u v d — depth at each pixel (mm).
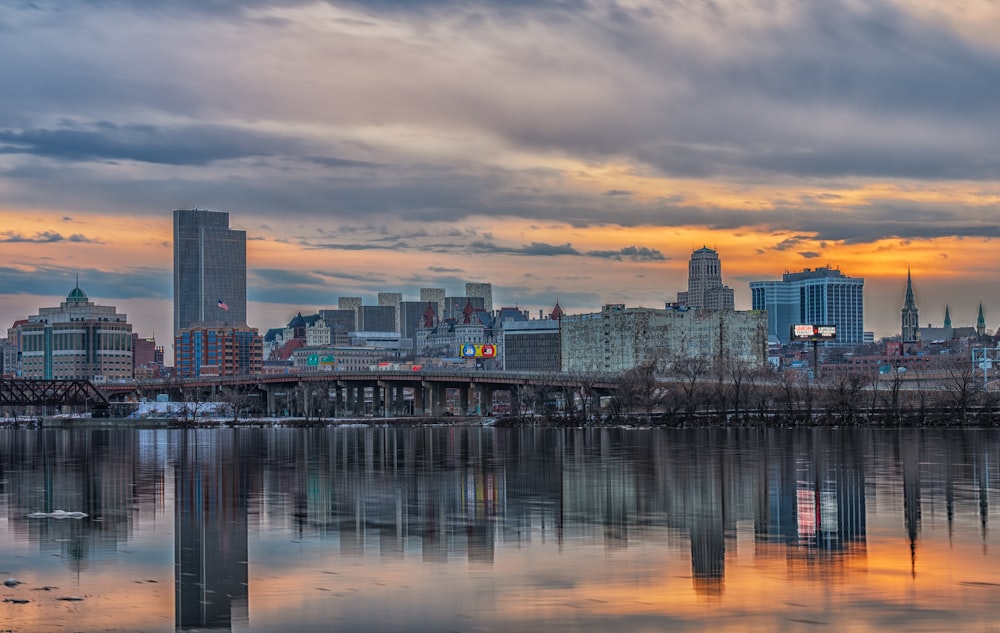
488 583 74812
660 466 162000
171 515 107688
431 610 67875
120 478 149750
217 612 67750
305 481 143125
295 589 73500
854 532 94500
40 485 139875
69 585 75125
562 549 87000
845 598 70000
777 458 175250
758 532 94812
